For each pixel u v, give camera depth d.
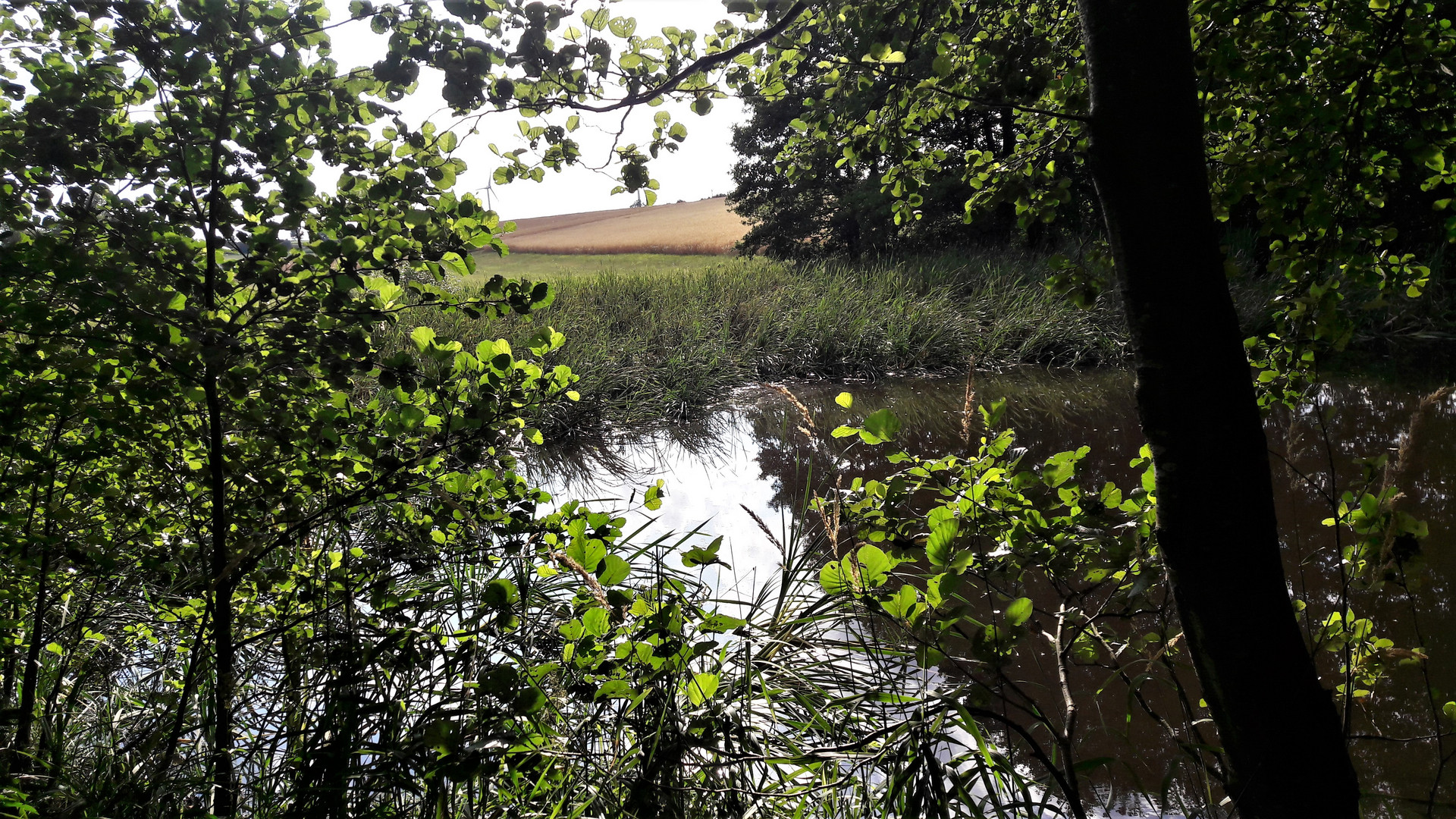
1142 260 1.87
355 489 2.73
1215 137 3.22
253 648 3.01
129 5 2.03
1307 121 2.87
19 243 2.02
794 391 12.11
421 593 3.01
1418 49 2.69
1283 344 2.95
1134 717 3.67
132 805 2.32
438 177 2.44
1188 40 1.82
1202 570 1.91
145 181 2.18
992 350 13.55
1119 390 11.61
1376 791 3.18
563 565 2.65
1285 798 1.92
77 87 2.10
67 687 3.06
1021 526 2.56
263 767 2.61
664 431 9.91
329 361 2.28
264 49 2.15
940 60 2.65
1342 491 2.33
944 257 19.36
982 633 2.14
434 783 2.36
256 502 2.47
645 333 13.06
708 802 2.34
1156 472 1.95
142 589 3.01
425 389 2.65
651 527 6.02
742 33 2.79
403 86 2.22
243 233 2.24
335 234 2.37
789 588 3.27
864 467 7.57
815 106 3.27
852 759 2.40
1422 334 10.83
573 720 2.49
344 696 2.55
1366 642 2.47
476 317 2.55
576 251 51.59
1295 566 4.97
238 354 2.12
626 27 2.41
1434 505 5.53
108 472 2.53
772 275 18.17
